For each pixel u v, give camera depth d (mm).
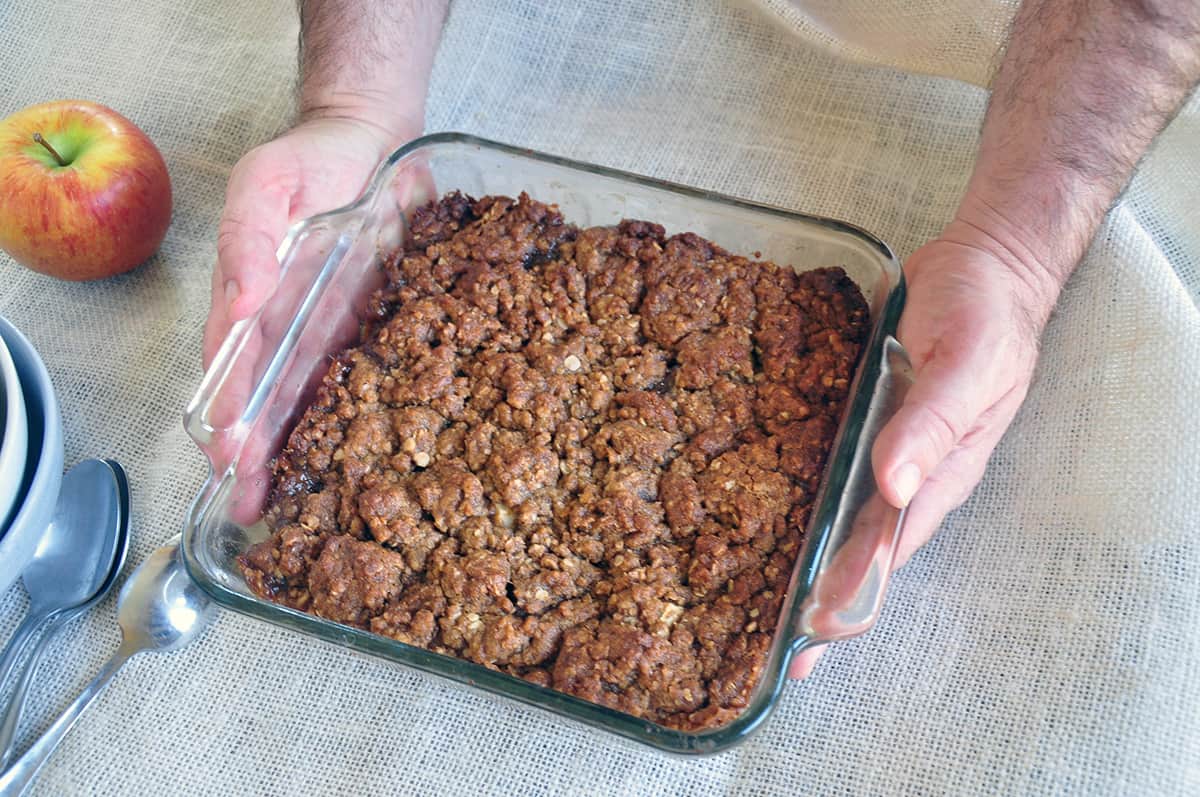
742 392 746
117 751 755
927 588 755
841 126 881
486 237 793
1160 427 749
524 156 778
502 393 757
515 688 659
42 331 859
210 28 937
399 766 743
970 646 739
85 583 784
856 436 701
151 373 843
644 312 773
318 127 836
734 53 909
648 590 704
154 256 875
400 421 751
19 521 739
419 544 726
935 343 732
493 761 741
